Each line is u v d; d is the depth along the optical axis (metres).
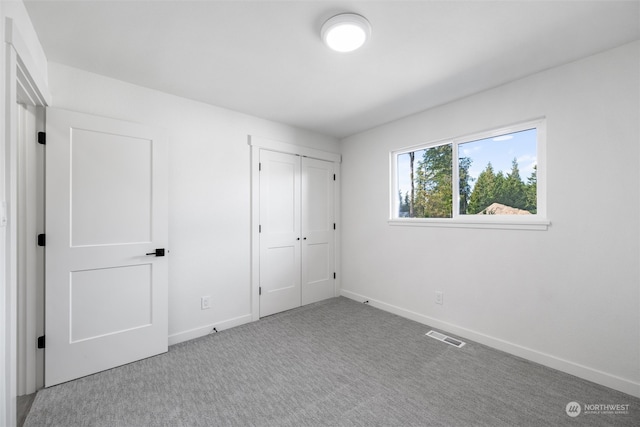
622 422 1.53
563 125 2.03
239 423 1.54
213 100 2.65
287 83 2.32
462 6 1.46
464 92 2.49
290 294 3.39
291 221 3.40
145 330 2.23
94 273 2.02
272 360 2.20
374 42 1.77
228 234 2.86
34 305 1.83
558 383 1.88
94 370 2.01
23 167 1.80
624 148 1.78
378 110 2.90
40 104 1.84
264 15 1.53
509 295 2.30
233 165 2.90
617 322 1.81
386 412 1.62
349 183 3.82
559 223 2.04
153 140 2.30
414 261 3.02
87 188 2.00
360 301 3.65
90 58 1.94
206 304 2.70
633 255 1.76
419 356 2.25
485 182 2.55
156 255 2.29
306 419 1.57
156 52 1.88
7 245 1.22
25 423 1.54
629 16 1.52
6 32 1.21
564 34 1.69
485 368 2.07
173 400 1.72
